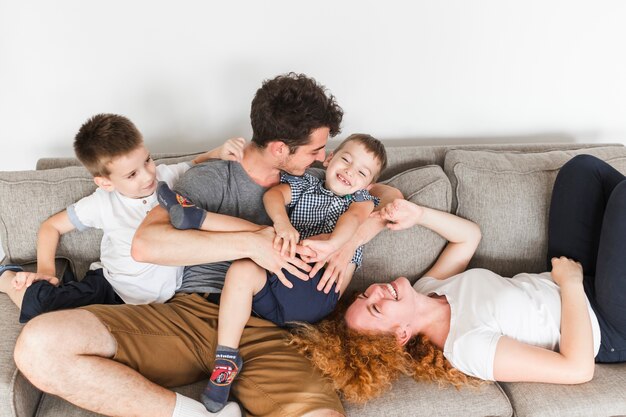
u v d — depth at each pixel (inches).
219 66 75.8
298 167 60.3
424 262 69.5
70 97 74.6
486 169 71.5
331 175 63.9
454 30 78.5
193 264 55.1
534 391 56.3
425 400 55.4
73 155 78.7
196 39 73.7
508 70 82.4
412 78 80.7
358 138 64.6
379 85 80.4
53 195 64.4
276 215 58.1
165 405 49.3
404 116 83.2
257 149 60.0
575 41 82.0
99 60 72.9
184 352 55.9
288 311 58.5
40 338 46.4
